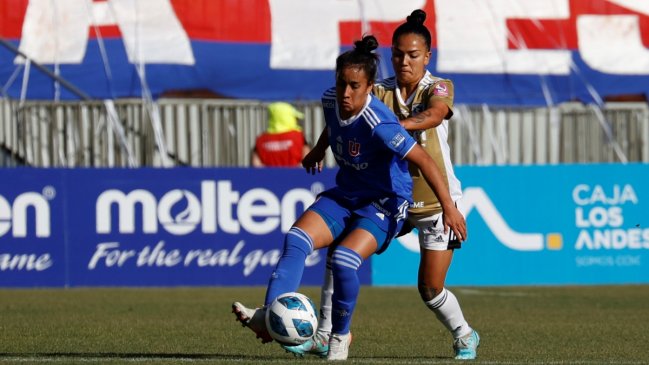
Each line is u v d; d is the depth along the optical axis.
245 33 53.56
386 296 40.62
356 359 21.67
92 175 42.81
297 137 46.59
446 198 19.86
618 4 56.84
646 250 45.75
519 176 44.84
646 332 29.52
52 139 49.91
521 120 54.72
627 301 39.16
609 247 45.47
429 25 54.97
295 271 19.94
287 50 53.59
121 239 43.00
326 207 20.59
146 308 35.72
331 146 20.73
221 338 27.34
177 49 52.69
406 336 28.39
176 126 52.06
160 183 43.06
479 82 54.34
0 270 42.44
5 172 42.41
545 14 56.00
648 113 54.81
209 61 52.72
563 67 55.19
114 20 52.81
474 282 44.69
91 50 52.22
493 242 44.78
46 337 27.27
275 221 43.62
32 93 50.88
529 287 44.50
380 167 20.34
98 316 33.12
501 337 28.16
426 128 20.84
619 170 45.50
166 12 53.16
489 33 55.28
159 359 21.56
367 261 44.88
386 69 53.16
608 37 56.31
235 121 51.81
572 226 45.19
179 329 29.52
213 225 43.31
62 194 42.72
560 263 45.16
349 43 54.06
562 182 45.12
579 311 35.72
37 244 42.62
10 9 52.06
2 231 42.41
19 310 34.97
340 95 19.69
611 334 28.98
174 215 43.16
